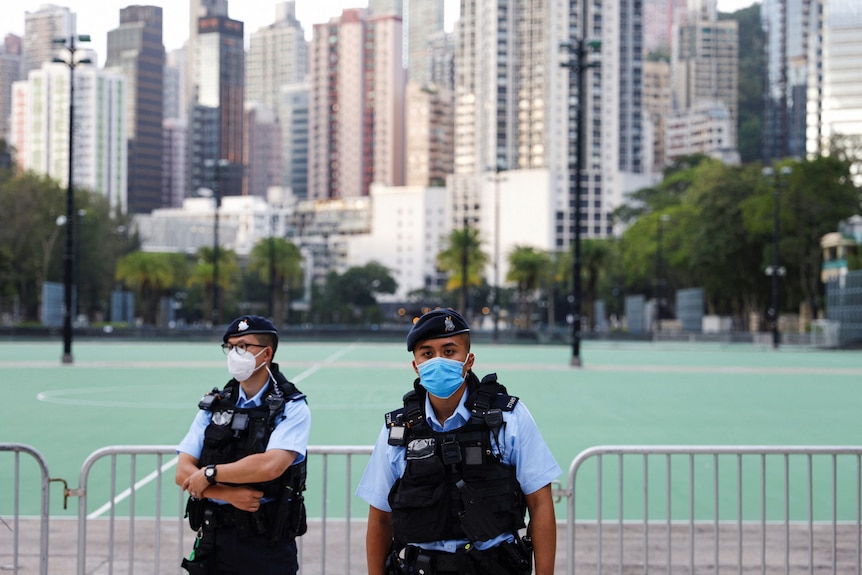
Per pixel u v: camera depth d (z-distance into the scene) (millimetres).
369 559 3963
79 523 6262
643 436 16125
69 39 33812
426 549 3736
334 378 29406
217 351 50688
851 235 67125
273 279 93000
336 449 6367
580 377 30781
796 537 8438
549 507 3822
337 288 172625
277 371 4543
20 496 10406
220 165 67500
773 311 58000
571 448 14617
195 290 134875
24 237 83625
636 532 8617
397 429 3818
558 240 188875
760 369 35750
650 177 196125
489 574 3711
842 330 59094
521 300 104625
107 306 104000
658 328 82688
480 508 3666
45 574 6250
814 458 13422
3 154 104250
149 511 9664
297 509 4500
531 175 188125
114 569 7453
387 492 3863
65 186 95438
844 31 198875
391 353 49188
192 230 181625
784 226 72812
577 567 7594
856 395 24281
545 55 195750
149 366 35469
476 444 3705
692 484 6402
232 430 4371
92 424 17422
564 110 196125
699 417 19078
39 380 28406
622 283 121562
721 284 82188
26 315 90500
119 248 102188
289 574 4523
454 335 3789
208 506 4453
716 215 78688
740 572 6371
